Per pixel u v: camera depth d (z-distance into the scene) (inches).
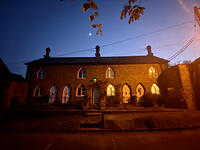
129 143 161.8
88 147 149.5
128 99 546.6
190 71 439.5
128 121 243.6
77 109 378.9
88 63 610.2
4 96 330.0
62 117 307.9
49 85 576.4
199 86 403.9
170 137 185.0
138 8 93.5
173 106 454.0
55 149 144.5
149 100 502.6
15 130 227.0
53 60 683.4
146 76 573.3
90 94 558.6
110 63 604.1
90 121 262.5
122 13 95.8
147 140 173.3
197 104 398.6
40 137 191.6
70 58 726.5
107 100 527.2
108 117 253.9
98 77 585.3
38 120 279.3
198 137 183.6
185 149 139.8
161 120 248.8
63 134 209.3
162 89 546.3
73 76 593.9
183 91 421.7
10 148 148.4
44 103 504.7
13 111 324.8
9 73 506.6
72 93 564.1
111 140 175.6
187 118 261.6
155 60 611.2
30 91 561.6
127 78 575.5
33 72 599.5
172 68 492.1
